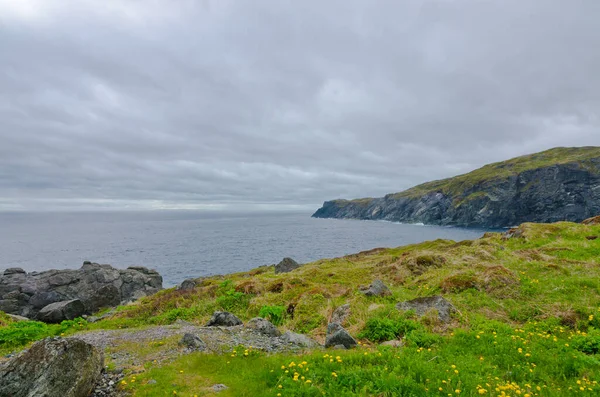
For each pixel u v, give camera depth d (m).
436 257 26.02
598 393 6.84
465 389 7.05
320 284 24.38
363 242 151.00
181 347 11.59
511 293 15.84
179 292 27.12
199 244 154.88
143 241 178.50
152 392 7.93
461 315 13.79
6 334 15.84
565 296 14.64
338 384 7.48
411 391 7.00
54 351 7.92
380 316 14.70
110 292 37.56
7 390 7.16
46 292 42.34
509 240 30.14
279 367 8.76
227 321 15.60
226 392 7.70
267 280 26.84
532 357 8.89
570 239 26.80
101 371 9.41
